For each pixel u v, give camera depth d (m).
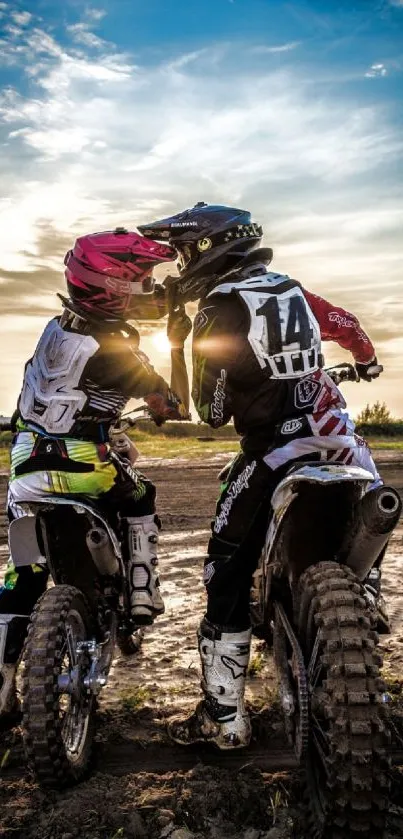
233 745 3.50
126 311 3.62
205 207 3.63
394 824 3.05
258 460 3.32
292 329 3.28
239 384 3.33
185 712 4.00
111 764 3.58
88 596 3.78
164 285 3.62
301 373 3.29
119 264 3.53
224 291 3.36
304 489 3.16
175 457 15.69
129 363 3.58
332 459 3.27
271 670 4.53
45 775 3.23
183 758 3.62
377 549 3.03
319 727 2.98
